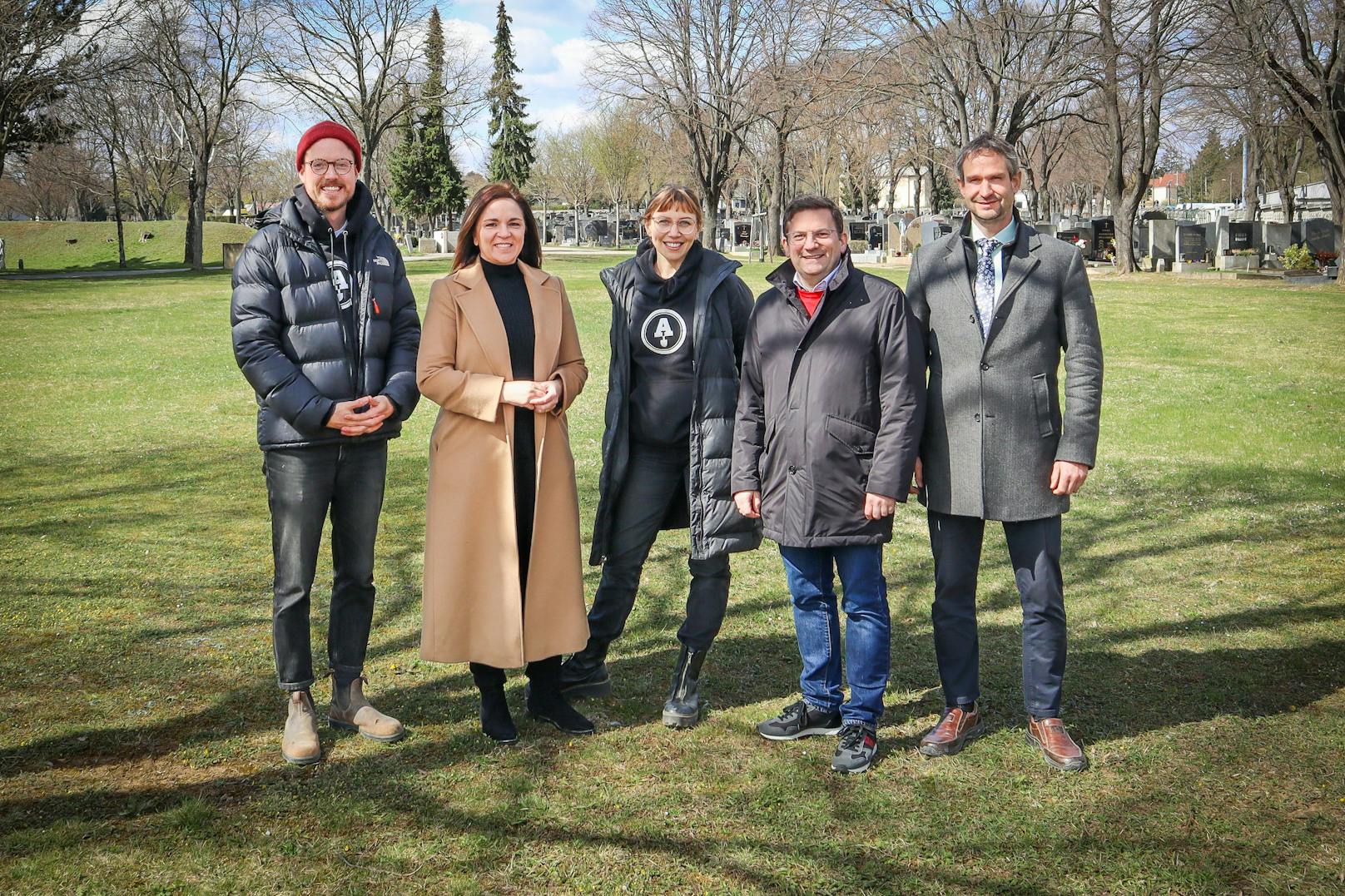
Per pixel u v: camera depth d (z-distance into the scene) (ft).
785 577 18.02
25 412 34.09
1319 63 85.71
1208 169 257.14
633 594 13.03
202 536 20.12
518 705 12.93
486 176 250.16
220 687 13.29
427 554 11.94
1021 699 12.92
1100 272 105.40
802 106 111.14
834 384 11.17
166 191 205.87
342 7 133.18
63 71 116.88
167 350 50.65
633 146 226.79
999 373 11.23
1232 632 14.88
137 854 9.30
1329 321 56.90
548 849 9.50
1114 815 10.00
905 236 139.74
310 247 11.51
